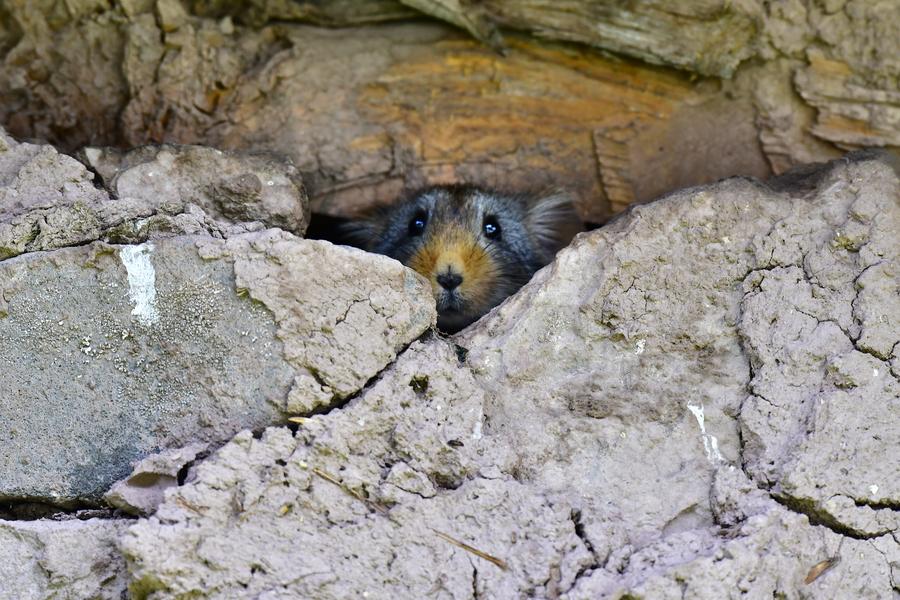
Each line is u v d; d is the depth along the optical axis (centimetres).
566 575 922
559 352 1020
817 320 1012
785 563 914
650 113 1333
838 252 1034
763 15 1248
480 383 1008
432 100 1344
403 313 996
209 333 988
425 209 1385
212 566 890
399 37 1341
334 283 992
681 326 1026
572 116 1347
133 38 1288
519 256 1430
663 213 1048
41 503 977
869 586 926
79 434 981
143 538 880
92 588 924
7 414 984
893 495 948
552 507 952
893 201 1045
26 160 1070
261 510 918
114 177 1080
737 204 1052
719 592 892
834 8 1250
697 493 973
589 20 1274
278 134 1321
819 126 1287
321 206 1366
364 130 1339
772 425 981
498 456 975
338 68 1330
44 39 1294
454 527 936
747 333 1015
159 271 998
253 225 1050
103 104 1302
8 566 926
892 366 990
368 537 924
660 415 1002
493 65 1334
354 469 947
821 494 942
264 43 1335
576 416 1002
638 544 949
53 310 997
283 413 970
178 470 946
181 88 1298
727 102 1310
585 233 1052
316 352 980
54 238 1010
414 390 988
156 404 983
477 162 1367
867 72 1264
